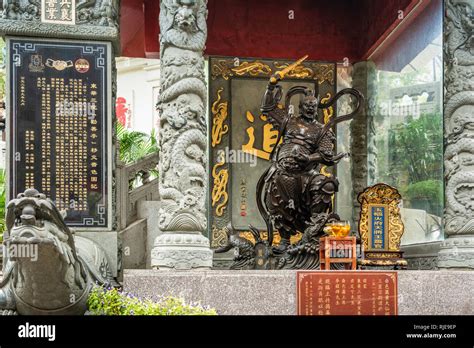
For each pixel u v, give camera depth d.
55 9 13.24
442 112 15.59
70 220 13.13
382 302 11.91
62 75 13.27
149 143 21.98
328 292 11.80
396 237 13.97
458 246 13.70
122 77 25.16
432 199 16.00
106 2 13.42
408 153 16.89
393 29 16.97
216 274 11.75
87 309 11.02
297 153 13.25
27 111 13.15
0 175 20.28
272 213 13.52
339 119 13.83
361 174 17.88
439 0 15.73
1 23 13.05
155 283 11.66
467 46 13.98
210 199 17.16
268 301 11.77
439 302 12.14
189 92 13.05
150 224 15.66
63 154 13.20
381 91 17.84
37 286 10.40
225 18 17.70
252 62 17.73
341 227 12.42
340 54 18.16
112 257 13.16
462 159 13.85
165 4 13.22
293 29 18.00
